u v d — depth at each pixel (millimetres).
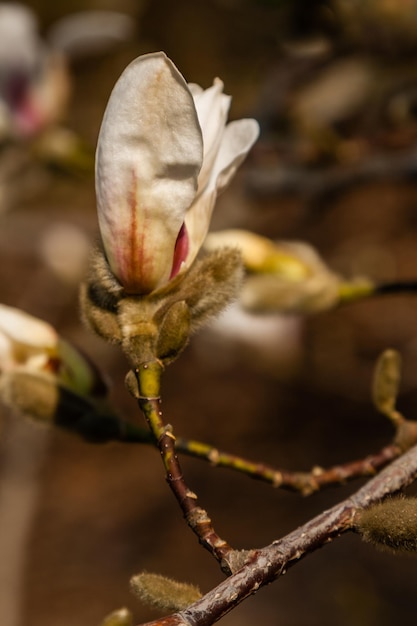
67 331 1683
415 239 1791
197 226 515
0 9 1004
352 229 1836
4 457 1394
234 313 1104
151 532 1896
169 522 1911
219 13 1475
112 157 500
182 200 504
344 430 1859
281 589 1646
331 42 890
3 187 1019
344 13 867
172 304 513
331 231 1841
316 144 844
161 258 510
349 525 496
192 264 519
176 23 1552
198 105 513
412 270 1747
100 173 503
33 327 588
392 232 1813
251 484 1899
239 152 515
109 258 511
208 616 476
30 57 1004
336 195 869
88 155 1024
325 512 499
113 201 504
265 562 486
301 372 1784
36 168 1018
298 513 1799
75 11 1611
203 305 518
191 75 1552
